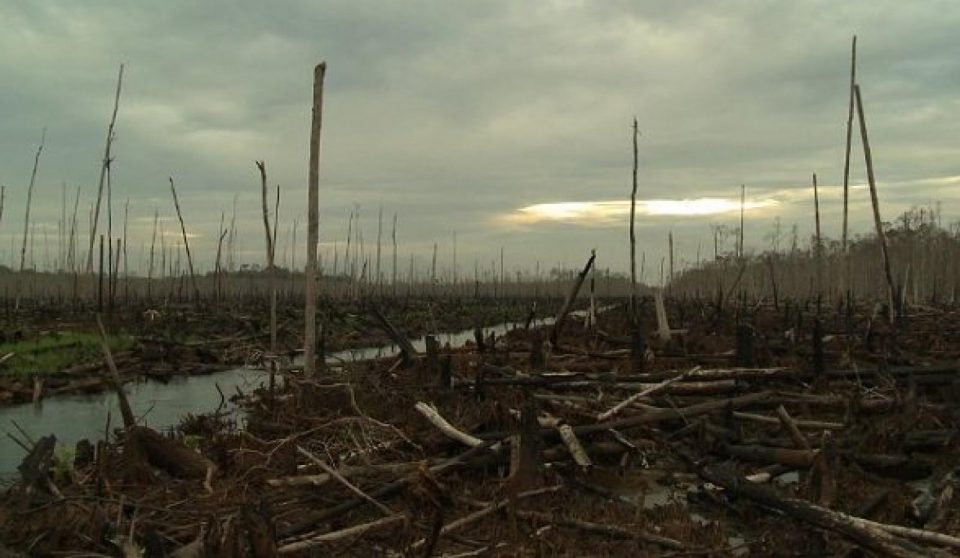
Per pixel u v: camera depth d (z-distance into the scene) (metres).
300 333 29.48
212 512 6.66
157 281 60.34
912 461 8.62
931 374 12.53
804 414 11.02
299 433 9.41
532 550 6.34
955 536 6.30
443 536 6.58
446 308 54.09
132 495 7.62
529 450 7.80
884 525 5.96
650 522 7.17
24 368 18.44
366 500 6.86
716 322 23.94
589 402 10.76
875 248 48.44
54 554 5.85
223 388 18.39
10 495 6.99
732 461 8.79
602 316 30.20
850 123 21.44
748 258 58.06
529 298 81.94
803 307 36.09
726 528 7.18
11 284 51.47
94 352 21.12
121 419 14.44
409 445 9.26
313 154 13.29
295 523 6.67
